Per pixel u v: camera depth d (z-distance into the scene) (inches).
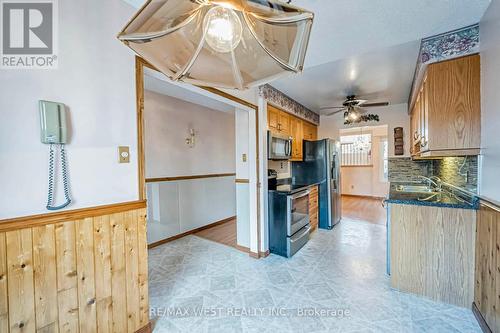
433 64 79.0
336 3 59.3
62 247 48.1
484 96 69.5
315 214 156.6
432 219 77.0
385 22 68.3
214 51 44.2
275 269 101.8
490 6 61.5
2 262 41.2
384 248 122.8
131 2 59.6
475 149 73.3
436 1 59.7
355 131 288.2
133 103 60.9
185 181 154.9
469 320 67.0
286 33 39.7
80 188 50.9
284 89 135.0
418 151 108.5
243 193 124.0
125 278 58.7
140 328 61.9
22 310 43.2
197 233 159.6
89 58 52.4
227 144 193.2
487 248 62.6
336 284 87.9
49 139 45.4
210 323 68.0
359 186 292.4
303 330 64.2
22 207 43.4
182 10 35.4
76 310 50.0
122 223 58.2
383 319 67.9
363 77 117.4
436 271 76.6
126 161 59.4
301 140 170.4
